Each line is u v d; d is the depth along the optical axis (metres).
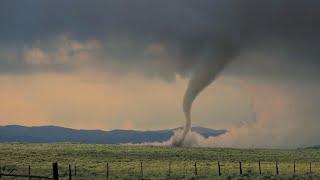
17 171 163.88
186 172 183.25
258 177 165.50
